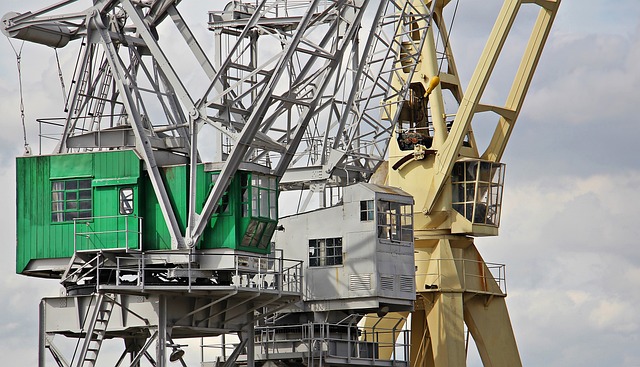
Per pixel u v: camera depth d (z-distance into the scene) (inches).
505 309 4416.8
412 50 4306.1
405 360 3846.0
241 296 3206.2
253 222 3245.6
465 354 4259.4
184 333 3467.0
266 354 3757.4
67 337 3339.1
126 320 3186.5
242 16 3688.5
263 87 3284.9
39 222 3260.3
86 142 3307.1
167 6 3334.2
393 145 4384.8
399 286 3750.0
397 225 3777.1
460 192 4330.7
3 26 3299.7
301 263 3415.4
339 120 3826.3
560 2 4296.3
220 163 3213.6
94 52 3299.7
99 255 3193.9
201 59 3341.5
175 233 3181.6
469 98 4249.5
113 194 3223.4
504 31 4229.8
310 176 3806.6
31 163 3282.5
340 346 3764.8
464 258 4372.5
